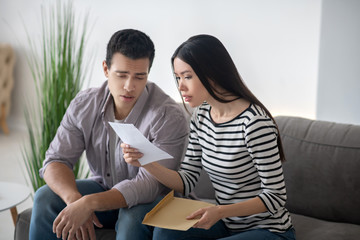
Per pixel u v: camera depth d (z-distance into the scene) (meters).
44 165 1.75
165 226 1.32
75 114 1.75
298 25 2.59
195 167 1.64
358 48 2.28
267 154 1.38
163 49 3.29
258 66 2.80
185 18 3.12
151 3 3.28
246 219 1.47
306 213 1.85
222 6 2.90
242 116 1.42
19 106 4.52
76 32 3.43
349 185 1.75
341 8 2.29
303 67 2.61
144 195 1.55
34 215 1.60
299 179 1.85
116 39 1.56
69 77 2.19
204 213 1.35
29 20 4.14
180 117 1.70
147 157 1.43
